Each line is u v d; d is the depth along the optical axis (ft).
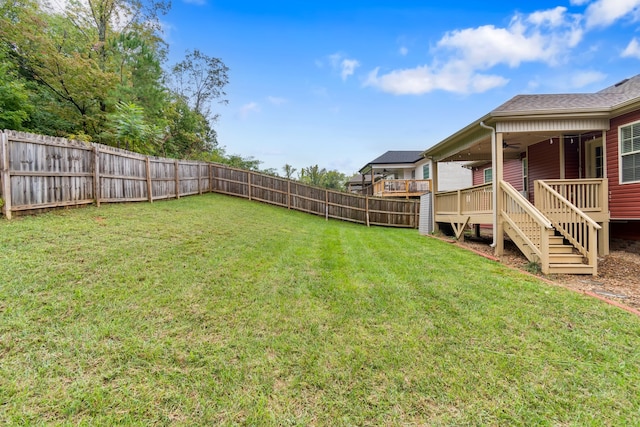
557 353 8.53
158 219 20.81
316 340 8.91
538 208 21.34
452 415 6.38
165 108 47.78
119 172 24.61
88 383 6.58
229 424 5.97
